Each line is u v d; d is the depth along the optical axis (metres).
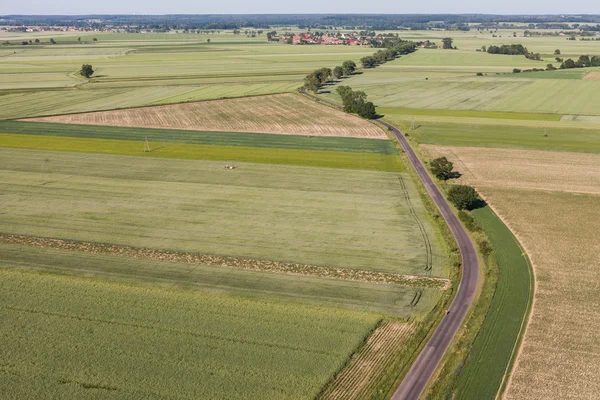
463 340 50.59
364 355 48.62
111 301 56.75
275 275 62.78
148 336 50.69
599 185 95.06
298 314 54.69
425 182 96.81
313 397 43.34
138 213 81.44
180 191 91.25
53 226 76.50
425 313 55.19
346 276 62.62
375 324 53.03
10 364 46.47
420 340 50.72
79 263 65.44
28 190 91.69
